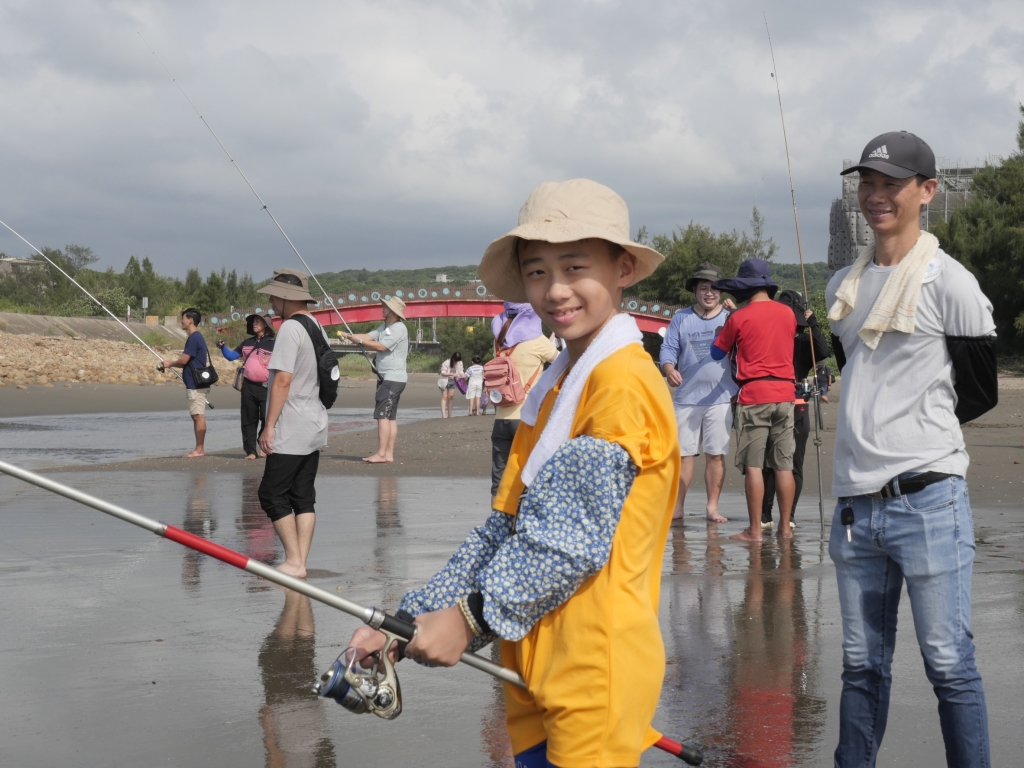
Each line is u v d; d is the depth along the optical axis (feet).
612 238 6.72
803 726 12.39
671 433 6.58
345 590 19.49
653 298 255.29
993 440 49.32
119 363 152.97
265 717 12.73
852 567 10.39
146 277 437.99
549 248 6.89
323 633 16.57
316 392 20.94
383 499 32.32
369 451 47.73
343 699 6.91
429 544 24.38
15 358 140.36
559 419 6.64
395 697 6.90
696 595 19.03
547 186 7.06
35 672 14.44
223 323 268.21
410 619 6.88
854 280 10.71
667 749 7.29
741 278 25.03
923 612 9.94
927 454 9.96
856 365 10.45
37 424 73.36
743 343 24.71
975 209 168.86
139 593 19.22
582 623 6.33
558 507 6.32
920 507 9.91
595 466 6.27
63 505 30.58
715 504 28.25
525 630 6.37
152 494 33.45
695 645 15.80
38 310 308.81
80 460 46.78
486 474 39.11
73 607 18.17
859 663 10.37
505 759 11.45
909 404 10.07
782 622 17.11
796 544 24.47
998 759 11.43
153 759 11.37
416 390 145.69
